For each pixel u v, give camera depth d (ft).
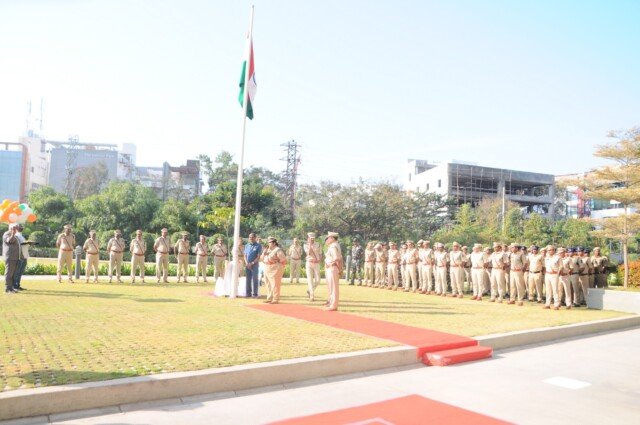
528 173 254.68
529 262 56.34
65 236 56.70
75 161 347.15
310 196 159.84
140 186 174.29
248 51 48.06
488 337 31.37
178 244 64.95
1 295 42.73
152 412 17.49
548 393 22.09
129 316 33.45
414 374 24.77
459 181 248.93
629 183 94.27
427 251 62.59
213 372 20.07
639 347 34.55
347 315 38.45
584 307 53.62
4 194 319.88
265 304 43.39
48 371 19.25
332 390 21.35
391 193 162.50
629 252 181.98
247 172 203.72
